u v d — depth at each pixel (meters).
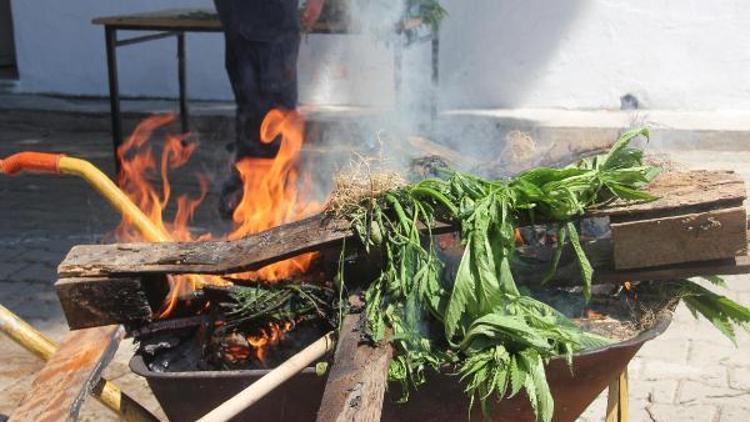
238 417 2.21
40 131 8.77
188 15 6.72
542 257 2.30
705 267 2.14
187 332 2.35
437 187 2.25
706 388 3.68
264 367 2.28
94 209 6.41
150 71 9.01
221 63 8.81
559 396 2.19
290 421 2.20
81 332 2.30
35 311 4.63
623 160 2.29
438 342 2.14
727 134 7.27
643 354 4.00
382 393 1.91
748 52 7.85
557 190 2.15
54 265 5.29
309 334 2.31
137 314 2.24
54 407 2.00
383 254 2.21
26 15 9.25
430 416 2.16
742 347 4.05
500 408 2.14
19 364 4.03
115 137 6.86
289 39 5.21
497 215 2.15
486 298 2.08
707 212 2.08
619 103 8.13
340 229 2.19
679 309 4.49
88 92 9.33
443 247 2.34
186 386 2.14
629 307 2.35
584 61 8.09
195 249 2.24
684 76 7.99
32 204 6.54
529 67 8.15
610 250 2.24
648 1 7.86
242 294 2.30
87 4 9.05
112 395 2.23
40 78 9.41
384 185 2.26
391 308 2.12
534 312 2.12
